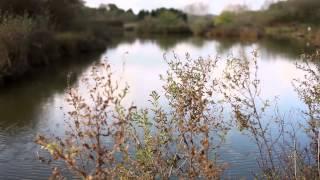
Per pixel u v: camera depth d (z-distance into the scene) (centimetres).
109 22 7712
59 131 1473
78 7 4634
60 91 2161
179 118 608
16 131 1493
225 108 1247
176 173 616
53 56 3259
